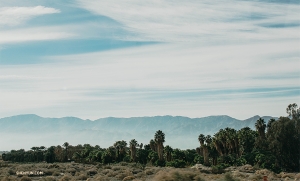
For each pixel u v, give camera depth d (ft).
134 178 167.63
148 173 214.69
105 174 223.92
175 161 326.03
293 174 217.15
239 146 362.33
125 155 420.77
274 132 295.89
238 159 302.25
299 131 284.82
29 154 467.11
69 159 497.05
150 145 451.12
